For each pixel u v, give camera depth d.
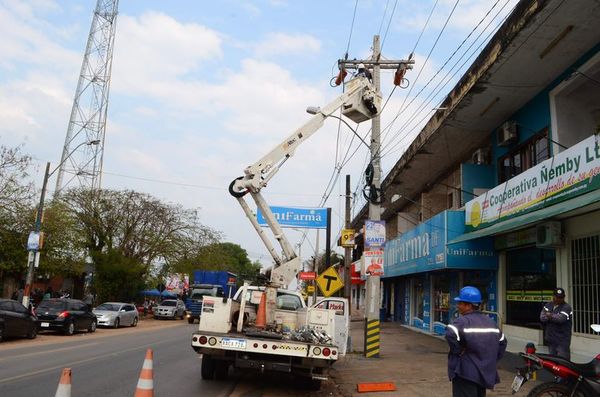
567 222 12.97
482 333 5.55
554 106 14.42
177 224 43.75
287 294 12.20
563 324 9.63
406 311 30.59
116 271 38.91
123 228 41.19
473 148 20.75
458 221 17.92
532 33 12.21
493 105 16.31
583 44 12.63
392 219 36.50
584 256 12.38
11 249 29.19
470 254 17.33
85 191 40.09
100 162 42.62
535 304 14.88
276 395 10.25
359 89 13.49
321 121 12.59
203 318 10.24
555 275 13.80
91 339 21.36
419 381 11.36
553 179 12.51
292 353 9.59
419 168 23.84
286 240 11.29
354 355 16.22
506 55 13.20
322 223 24.14
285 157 11.87
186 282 57.53
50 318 22.77
